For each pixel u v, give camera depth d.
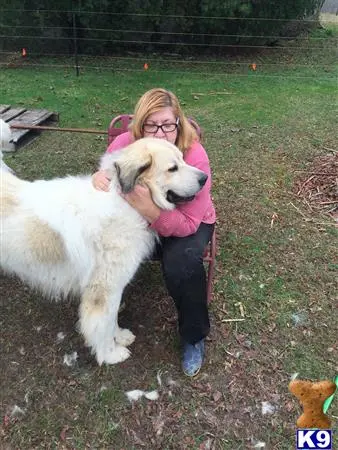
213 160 5.17
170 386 2.66
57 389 2.64
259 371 2.75
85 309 2.61
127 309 3.19
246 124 6.17
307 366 2.79
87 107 6.67
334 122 6.27
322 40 10.59
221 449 2.35
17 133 5.31
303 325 3.07
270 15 9.36
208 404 2.56
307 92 7.50
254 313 3.16
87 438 2.39
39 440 2.38
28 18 9.05
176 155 2.42
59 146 5.43
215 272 3.51
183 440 2.38
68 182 2.55
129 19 9.08
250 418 2.49
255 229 4.02
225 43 9.64
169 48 9.84
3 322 3.08
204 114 6.52
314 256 3.72
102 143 5.52
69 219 2.39
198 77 8.24
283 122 6.25
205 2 8.82
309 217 4.20
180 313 2.63
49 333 3.00
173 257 2.54
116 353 2.80
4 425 2.44
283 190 4.61
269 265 3.61
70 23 9.19
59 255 2.49
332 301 3.28
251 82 7.99
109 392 2.62
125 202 2.43
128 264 2.52
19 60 9.07
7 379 2.69
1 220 2.47
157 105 2.57
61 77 8.05
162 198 2.41
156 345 2.92
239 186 4.66
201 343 2.79
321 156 5.29
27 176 4.75
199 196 2.56
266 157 5.27
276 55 9.70
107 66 8.80
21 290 3.34
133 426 2.45
